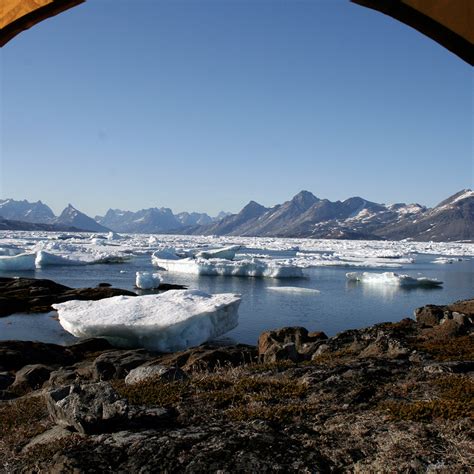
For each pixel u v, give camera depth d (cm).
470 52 293
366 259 9775
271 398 890
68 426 768
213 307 2584
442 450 635
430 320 1922
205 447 650
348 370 1041
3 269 6069
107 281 5119
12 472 657
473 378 968
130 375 1152
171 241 17838
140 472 600
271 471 592
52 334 2681
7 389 1486
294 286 5069
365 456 638
